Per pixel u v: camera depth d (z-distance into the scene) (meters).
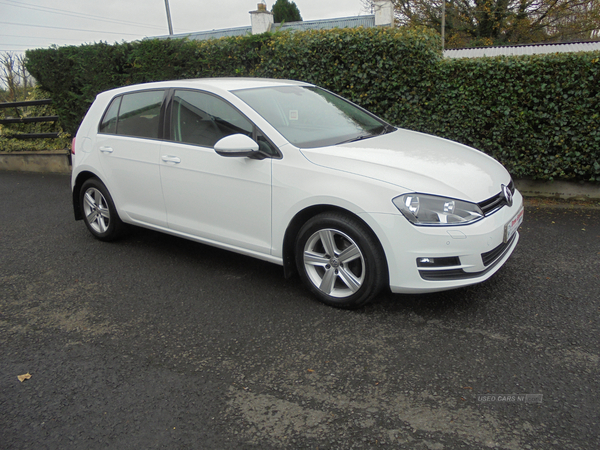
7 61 15.67
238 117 3.63
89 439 2.19
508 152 6.27
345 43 6.65
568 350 2.75
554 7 26.25
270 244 3.52
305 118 3.85
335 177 3.11
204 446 2.12
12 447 2.15
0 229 5.70
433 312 3.25
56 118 10.05
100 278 4.07
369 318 3.20
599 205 5.91
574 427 2.14
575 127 5.88
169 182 4.04
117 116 4.56
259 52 7.34
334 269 3.28
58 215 6.26
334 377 2.58
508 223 3.14
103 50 8.54
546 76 5.79
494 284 3.66
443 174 3.12
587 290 3.51
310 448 2.08
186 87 4.02
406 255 2.93
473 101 6.21
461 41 28.88
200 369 2.70
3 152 10.24
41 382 2.64
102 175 4.62
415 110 6.56
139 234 5.27
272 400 2.41
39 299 3.71
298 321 3.20
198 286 3.84
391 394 2.42
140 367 2.75
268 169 3.39
